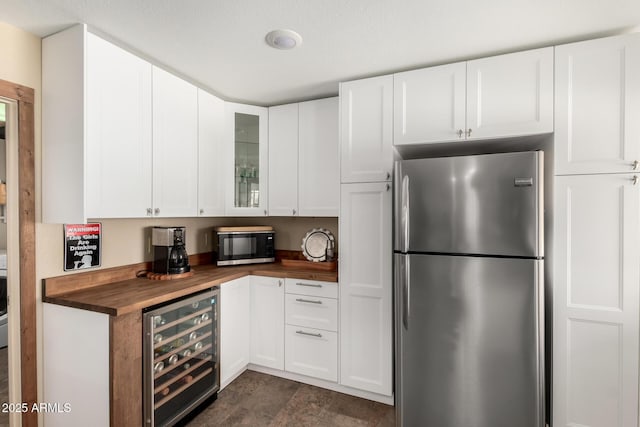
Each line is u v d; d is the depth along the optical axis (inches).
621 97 66.1
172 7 59.9
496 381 66.7
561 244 69.7
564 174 69.6
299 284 95.7
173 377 75.8
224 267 107.1
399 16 62.5
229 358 93.1
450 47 74.2
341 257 89.7
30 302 68.4
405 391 73.7
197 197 93.2
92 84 66.1
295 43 72.4
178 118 86.5
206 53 77.4
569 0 57.4
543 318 64.3
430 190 71.2
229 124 105.1
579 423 68.5
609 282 66.5
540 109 71.5
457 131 78.3
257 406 85.9
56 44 68.1
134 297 69.4
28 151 67.7
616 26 65.5
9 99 65.9
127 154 73.2
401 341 73.8
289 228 123.3
